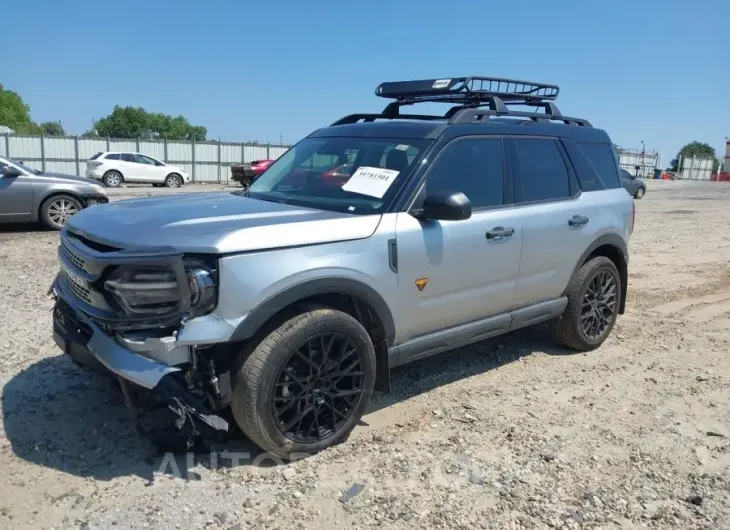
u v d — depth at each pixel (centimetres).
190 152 3981
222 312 312
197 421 331
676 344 586
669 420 419
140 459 345
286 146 4306
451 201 374
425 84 510
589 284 536
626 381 489
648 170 6469
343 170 433
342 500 314
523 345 573
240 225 333
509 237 451
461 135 436
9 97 7956
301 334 334
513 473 344
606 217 546
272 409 332
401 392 455
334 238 351
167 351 306
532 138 494
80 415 391
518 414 421
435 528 295
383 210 386
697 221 1711
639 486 337
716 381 492
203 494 315
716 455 374
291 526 293
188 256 310
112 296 316
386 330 385
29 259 875
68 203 1183
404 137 436
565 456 365
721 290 825
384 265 373
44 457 343
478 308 445
